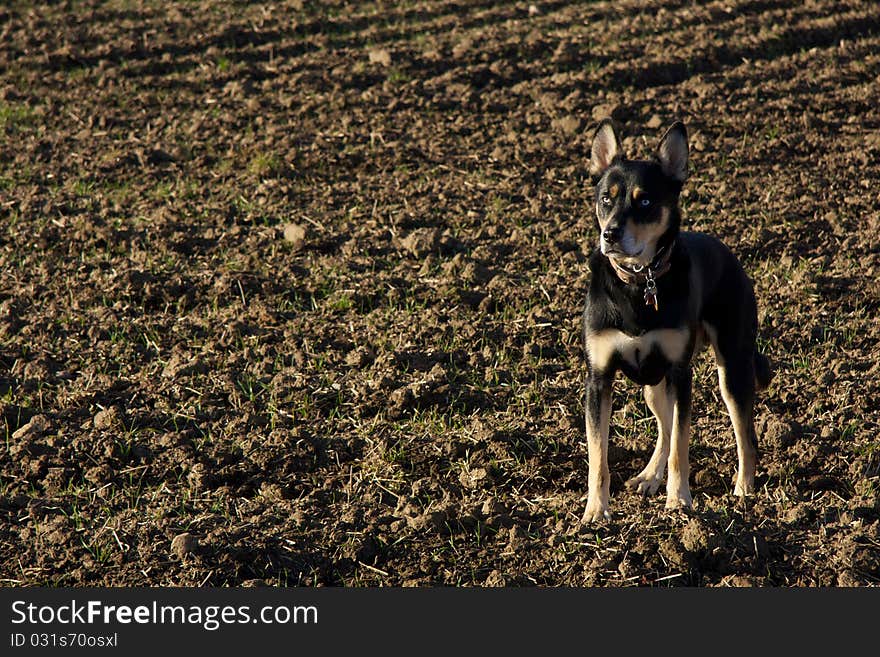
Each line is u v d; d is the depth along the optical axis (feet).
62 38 79.66
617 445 37.14
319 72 73.56
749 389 33.63
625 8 86.33
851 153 61.52
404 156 61.57
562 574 29.91
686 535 30.30
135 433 37.01
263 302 46.73
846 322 45.01
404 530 31.73
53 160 61.41
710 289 33.24
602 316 31.48
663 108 67.41
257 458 35.53
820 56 75.61
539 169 60.23
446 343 43.65
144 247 51.70
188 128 65.77
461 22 83.76
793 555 30.40
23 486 34.19
